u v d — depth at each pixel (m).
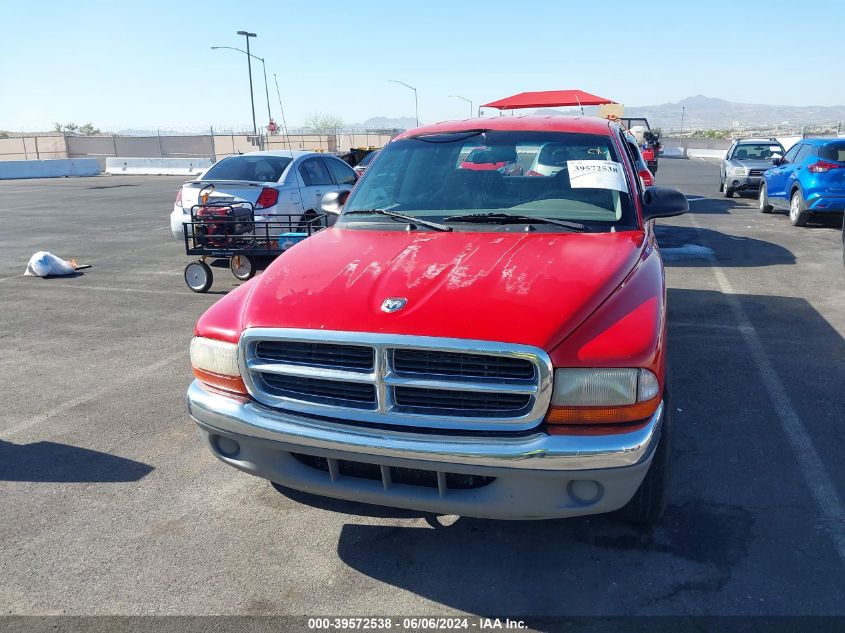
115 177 34.53
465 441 2.59
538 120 4.62
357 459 2.70
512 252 3.25
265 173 9.59
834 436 4.21
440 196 4.05
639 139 17.88
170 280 9.21
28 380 5.50
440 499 2.70
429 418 2.64
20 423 4.67
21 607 2.83
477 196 4.00
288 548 3.22
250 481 3.86
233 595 2.89
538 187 4.01
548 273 2.98
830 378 5.12
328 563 3.10
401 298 2.80
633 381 2.58
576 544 3.20
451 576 3.00
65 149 47.00
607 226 3.70
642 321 2.74
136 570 3.07
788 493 3.59
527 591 2.88
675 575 2.96
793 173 12.83
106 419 4.72
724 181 18.55
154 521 3.46
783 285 8.09
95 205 19.67
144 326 7.02
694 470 3.82
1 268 10.20
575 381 2.56
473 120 4.79
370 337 2.64
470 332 2.59
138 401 5.04
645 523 3.27
